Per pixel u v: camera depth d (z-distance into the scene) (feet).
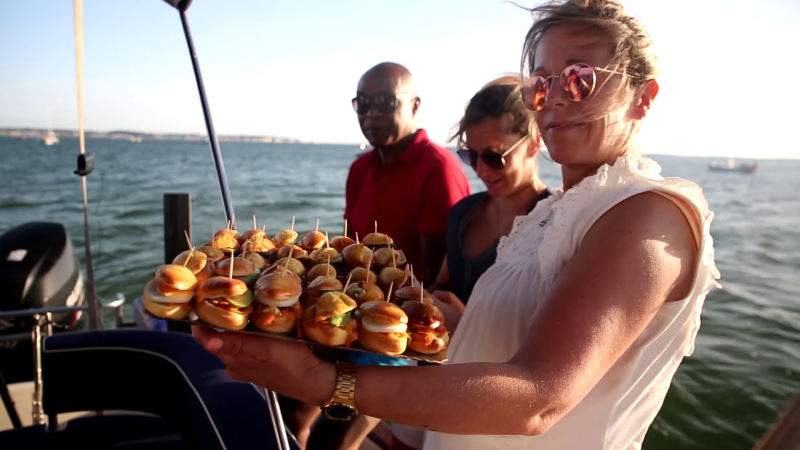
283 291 3.00
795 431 2.63
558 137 4.01
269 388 3.10
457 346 4.81
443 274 8.27
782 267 41.29
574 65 3.81
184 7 5.16
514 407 2.86
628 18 3.88
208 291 2.91
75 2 8.46
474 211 7.61
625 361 3.65
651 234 3.16
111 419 8.88
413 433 6.53
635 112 4.04
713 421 17.53
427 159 9.32
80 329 15.26
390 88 9.65
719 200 96.99
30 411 10.12
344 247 4.79
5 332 11.50
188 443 7.09
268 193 77.77
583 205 3.67
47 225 15.85
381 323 3.04
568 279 3.22
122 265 33.91
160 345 8.06
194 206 61.21
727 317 27.58
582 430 3.81
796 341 24.09
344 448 6.79
